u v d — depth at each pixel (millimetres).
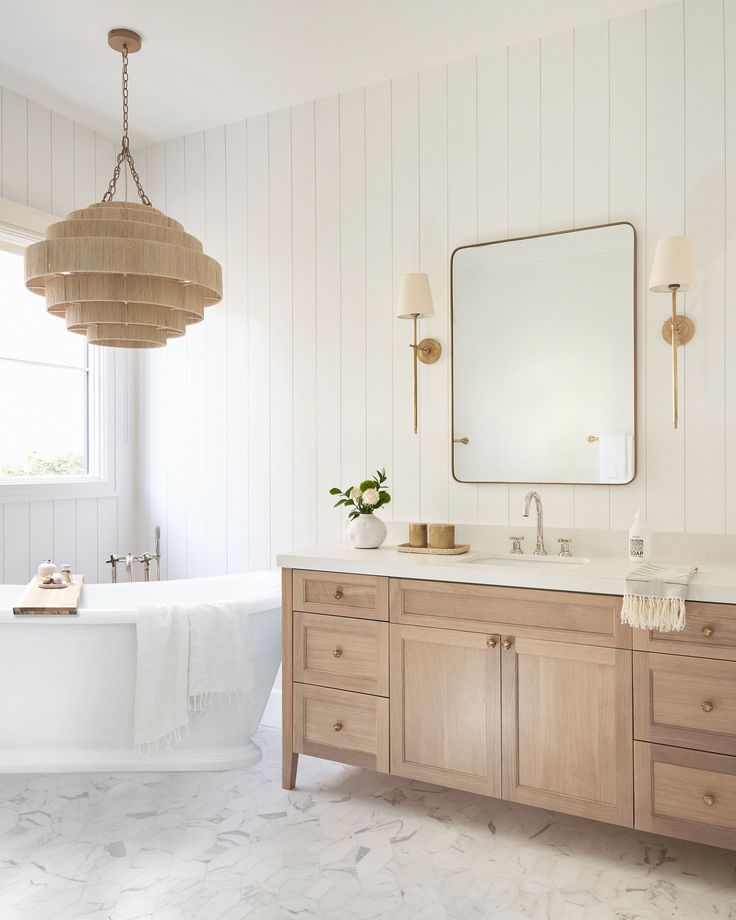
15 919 1893
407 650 2461
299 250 3385
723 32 2537
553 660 2234
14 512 3314
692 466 2588
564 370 2787
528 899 2004
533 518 2848
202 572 3684
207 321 3652
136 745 2582
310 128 3357
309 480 3363
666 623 2021
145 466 3861
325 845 2285
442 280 3041
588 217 2756
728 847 1994
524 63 2875
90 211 2248
